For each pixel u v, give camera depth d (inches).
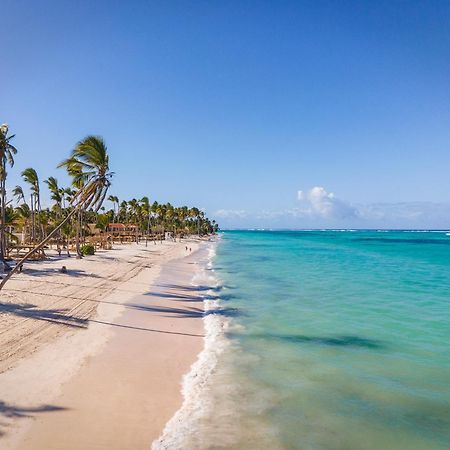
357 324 601.6
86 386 347.3
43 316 560.7
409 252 2481.5
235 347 483.8
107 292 797.2
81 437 268.1
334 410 323.3
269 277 1194.6
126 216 4424.2
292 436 282.2
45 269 1062.4
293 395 350.0
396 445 274.1
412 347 491.2
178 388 357.1
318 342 509.4
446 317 650.8
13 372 363.3
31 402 311.3
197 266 1550.2
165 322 593.6
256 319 632.4
